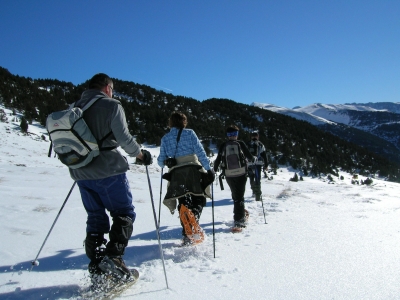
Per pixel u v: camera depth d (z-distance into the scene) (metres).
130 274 2.33
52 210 4.91
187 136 3.89
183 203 3.84
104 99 2.32
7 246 3.17
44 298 2.13
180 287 2.38
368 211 6.46
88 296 2.14
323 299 2.19
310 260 3.06
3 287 2.29
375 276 2.64
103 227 2.47
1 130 23.56
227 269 2.80
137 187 8.97
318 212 6.16
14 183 7.55
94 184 2.30
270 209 6.47
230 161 4.70
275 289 2.36
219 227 4.77
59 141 2.13
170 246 3.59
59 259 2.97
